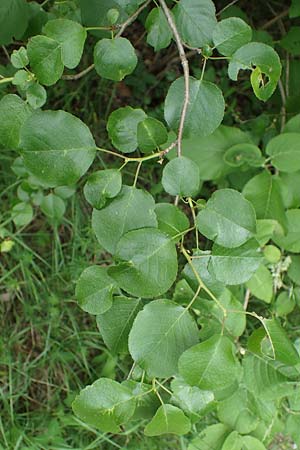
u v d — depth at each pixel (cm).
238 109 108
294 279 84
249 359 59
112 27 50
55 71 47
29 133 46
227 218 46
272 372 59
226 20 50
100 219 48
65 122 46
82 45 47
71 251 103
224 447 68
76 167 47
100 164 104
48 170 46
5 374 101
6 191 101
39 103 48
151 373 47
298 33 84
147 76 106
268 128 93
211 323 60
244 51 49
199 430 97
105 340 50
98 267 49
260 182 75
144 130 48
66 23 47
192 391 51
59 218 95
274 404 67
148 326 47
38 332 103
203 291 49
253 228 46
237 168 81
